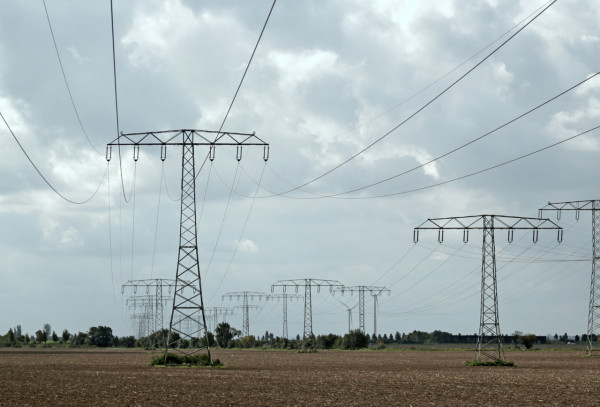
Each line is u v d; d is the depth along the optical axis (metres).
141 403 43.44
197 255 77.19
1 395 47.44
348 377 68.62
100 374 70.50
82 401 44.28
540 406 43.94
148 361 106.19
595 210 106.75
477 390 54.16
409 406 43.34
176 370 79.31
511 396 49.72
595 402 46.28
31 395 47.59
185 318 77.88
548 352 160.50
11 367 84.94
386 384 59.59
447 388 55.78
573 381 63.38
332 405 43.38
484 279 86.31
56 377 65.50
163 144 71.88
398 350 197.50
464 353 165.50
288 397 47.97
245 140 70.31
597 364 97.56
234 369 83.88
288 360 117.00
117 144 70.50
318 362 108.19
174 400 45.31
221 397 47.47
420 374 74.12
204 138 71.25
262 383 59.59
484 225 84.50
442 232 84.88
